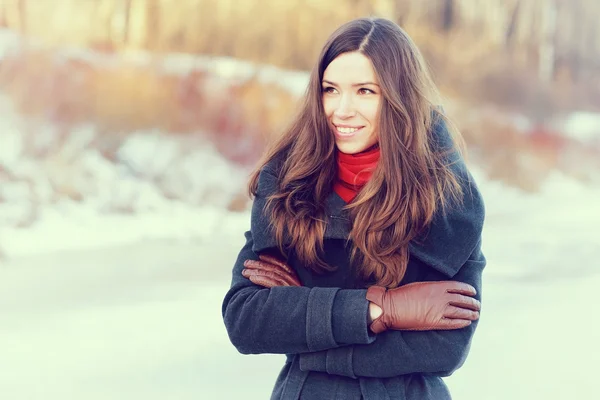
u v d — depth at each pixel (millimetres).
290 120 2598
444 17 22531
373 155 2453
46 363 6242
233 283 2555
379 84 2379
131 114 14539
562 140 22344
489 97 22594
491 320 7770
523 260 10961
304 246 2451
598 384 5945
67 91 14336
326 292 2361
